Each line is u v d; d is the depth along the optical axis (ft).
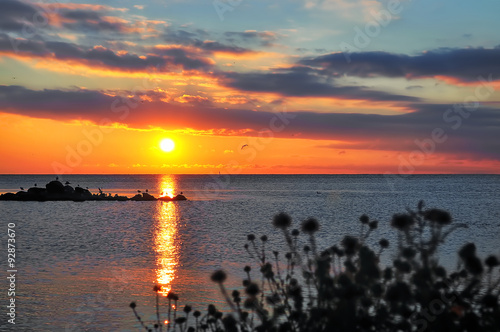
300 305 13.35
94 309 46.83
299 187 579.07
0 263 79.46
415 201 292.61
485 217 178.70
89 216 194.59
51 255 89.92
